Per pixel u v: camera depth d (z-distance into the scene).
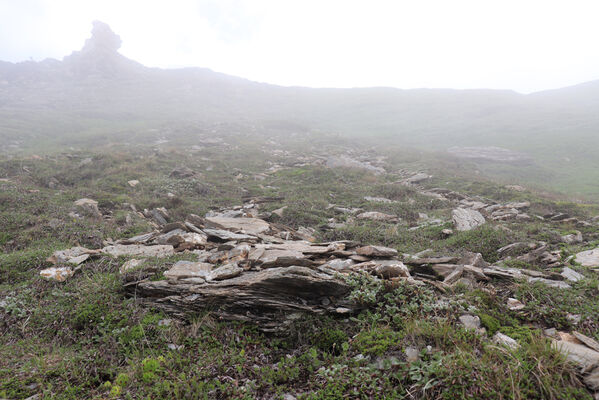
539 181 22.84
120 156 17.92
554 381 2.77
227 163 21.34
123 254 6.06
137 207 10.99
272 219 10.45
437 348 3.30
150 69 77.12
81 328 4.18
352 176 18.08
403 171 20.89
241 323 4.13
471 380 2.81
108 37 66.62
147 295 4.68
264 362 3.64
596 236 8.05
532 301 4.22
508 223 9.43
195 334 3.96
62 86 59.16
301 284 4.17
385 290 4.45
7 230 7.62
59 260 5.70
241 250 5.67
